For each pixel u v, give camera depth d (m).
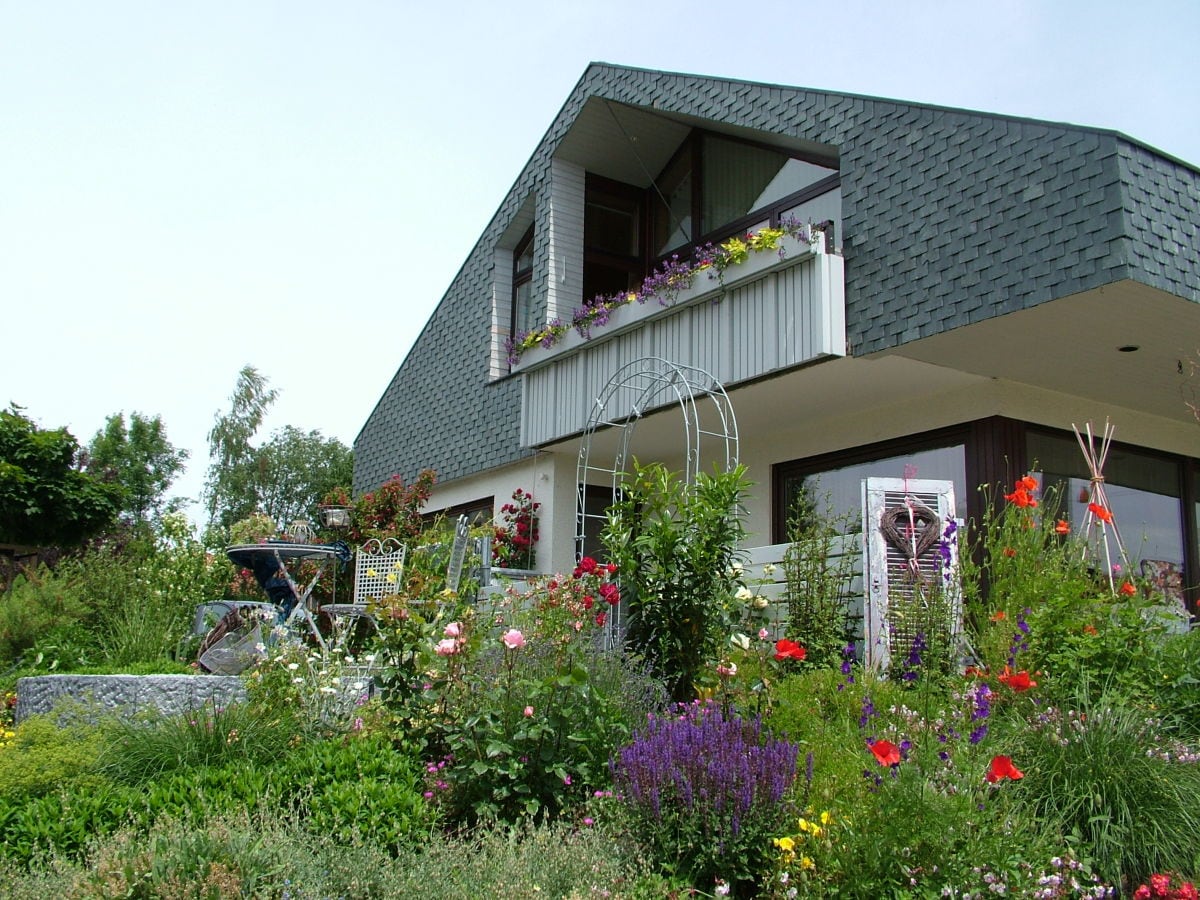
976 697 4.38
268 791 4.28
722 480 6.14
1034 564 6.14
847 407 9.16
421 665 4.82
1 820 4.07
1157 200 6.16
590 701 4.76
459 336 13.58
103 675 6.40
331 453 29.98
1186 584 9.41
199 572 11.33
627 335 9.69
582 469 11.73
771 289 8.04
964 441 8.36
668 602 5.89
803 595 7.36
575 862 3.58
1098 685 5.12
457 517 13.52
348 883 3.46
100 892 3.29
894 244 7.39
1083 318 6.59
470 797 4.45
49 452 13.59
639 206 12.35
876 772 3.87
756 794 3.81
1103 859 3.86
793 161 9.60
